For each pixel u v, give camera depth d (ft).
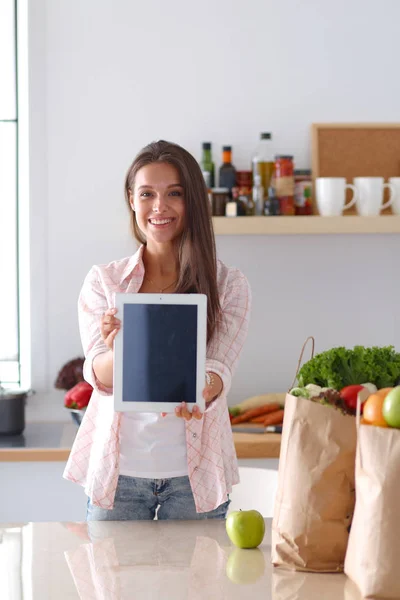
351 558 4.51
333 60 11.55
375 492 4.34
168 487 6.84
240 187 11.12
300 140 11.57
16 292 11.93
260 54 11.49
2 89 11.75
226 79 11.48
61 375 11.16
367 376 5.17
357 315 11.75
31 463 10.15
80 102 11.39
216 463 6.80
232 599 4.56
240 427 10.65
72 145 11.41
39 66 11.32
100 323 6.21
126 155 11.46
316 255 11.69
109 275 7.08
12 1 11.66
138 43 11.39
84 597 4.61
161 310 5.51
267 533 5.77
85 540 5.58
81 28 11.34
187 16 11.40
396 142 11.62
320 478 4.82
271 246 11.65
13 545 5.47
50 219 11.46
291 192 10.94
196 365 5.51
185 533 5.74
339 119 11.60
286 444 4.92
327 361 5.18
